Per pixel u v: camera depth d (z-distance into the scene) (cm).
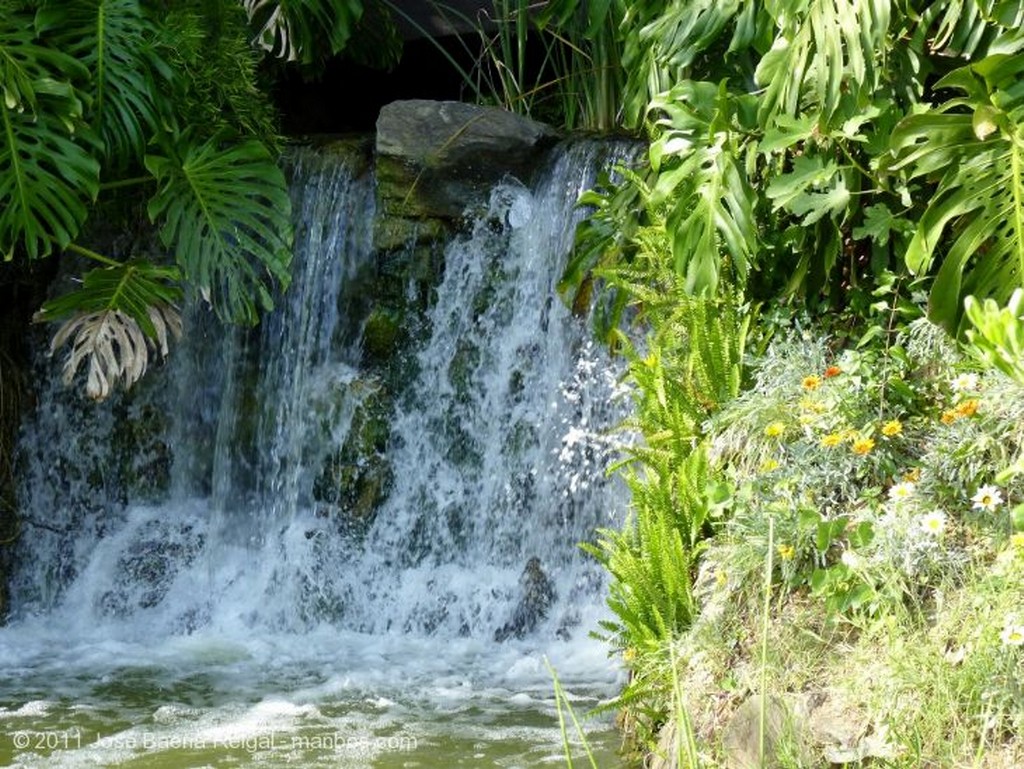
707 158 499
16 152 632
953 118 422
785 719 354
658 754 402
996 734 324
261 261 777
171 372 789
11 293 772
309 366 763
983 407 407
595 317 597
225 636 676
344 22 780
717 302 514
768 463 419
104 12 662
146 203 759
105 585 736
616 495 658
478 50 948
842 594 376
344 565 711
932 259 483
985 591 349
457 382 725
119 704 541
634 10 610
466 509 709
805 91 502
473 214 734
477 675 584
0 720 514
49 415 777
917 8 490
